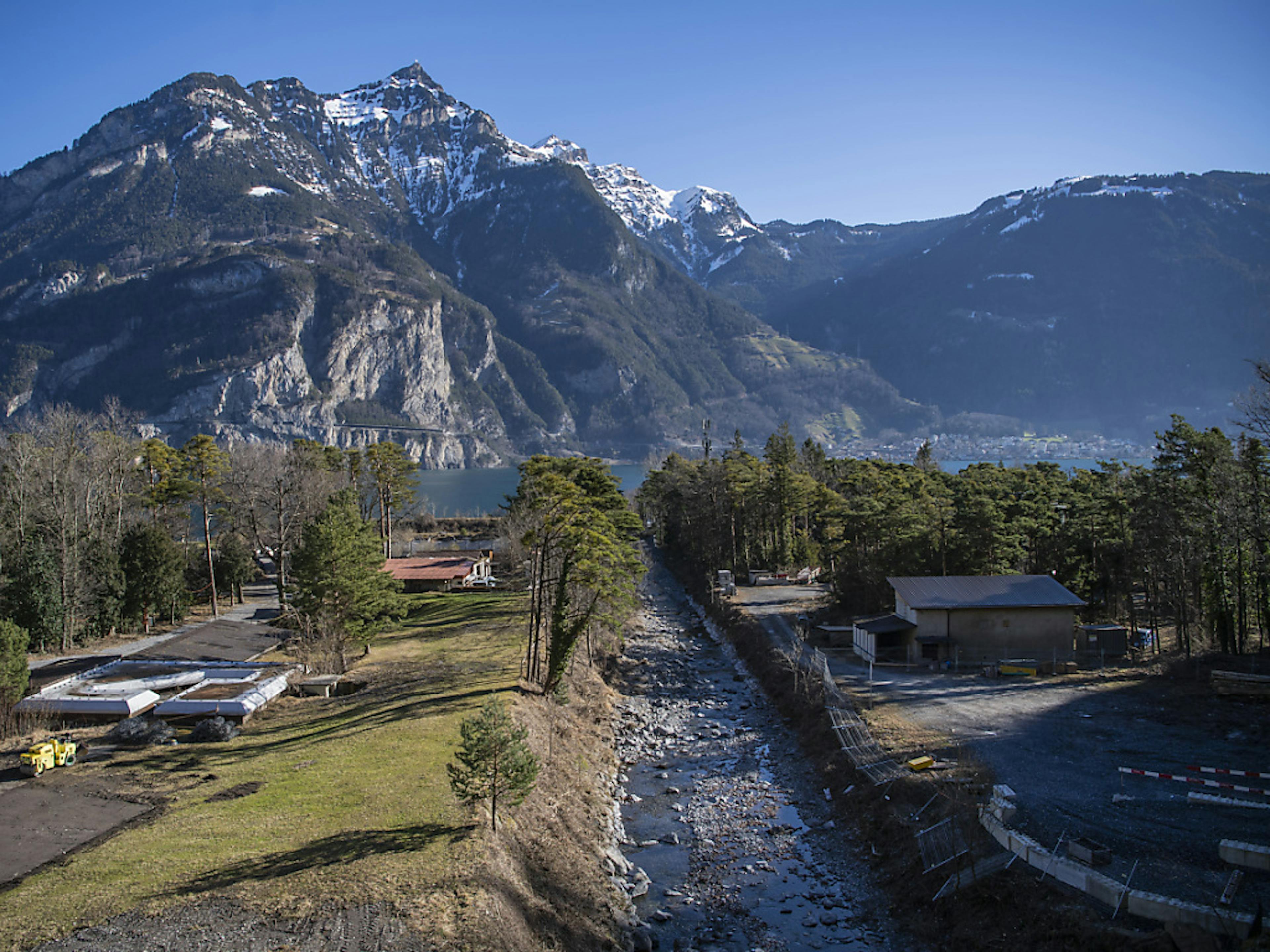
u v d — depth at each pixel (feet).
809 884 104.94
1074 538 220.84
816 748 146.20
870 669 180.14
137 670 181.47
